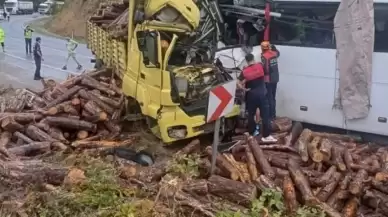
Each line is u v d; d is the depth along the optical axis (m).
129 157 9.20
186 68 9.48
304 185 7.35
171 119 9.16
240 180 7.71
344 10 10.05
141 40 9.45
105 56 14.06
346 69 10.18
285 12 11.09
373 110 10.06
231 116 9.95
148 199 7.21
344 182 7.56
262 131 9.78
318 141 8.62
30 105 11.62
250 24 11.49
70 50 24.03
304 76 10.96
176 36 9.16
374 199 7.31
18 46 32.81
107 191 7.25
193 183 7.34
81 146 9.78
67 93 11.34
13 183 7.73
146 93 9.52
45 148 9.48
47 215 6.76
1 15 61.16
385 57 9.76
